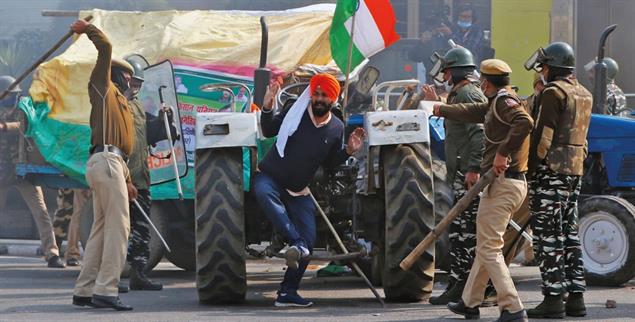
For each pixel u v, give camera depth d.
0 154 19.50
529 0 26.95
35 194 19.67
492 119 11.77
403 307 13.45
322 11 18.17
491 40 27.20
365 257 13.29
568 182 12.55
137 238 15.84
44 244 19.67
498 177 11.69
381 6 15.03
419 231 13.35
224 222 13.32
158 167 17.22
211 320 12.37
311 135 13.16
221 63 17.50
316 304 13.95
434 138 16.19
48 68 18.03
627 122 16.88
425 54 25.33
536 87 12.91
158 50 17.83
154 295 15.18
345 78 15.02
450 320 12.31
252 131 13.38
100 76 13.34
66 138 17.95
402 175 13.45
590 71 18.91
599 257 16.14
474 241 13.41
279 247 13.79
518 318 11.66
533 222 12.60
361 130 13.20
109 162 13.22
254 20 18.19
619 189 17.02
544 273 12.50
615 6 27.28
